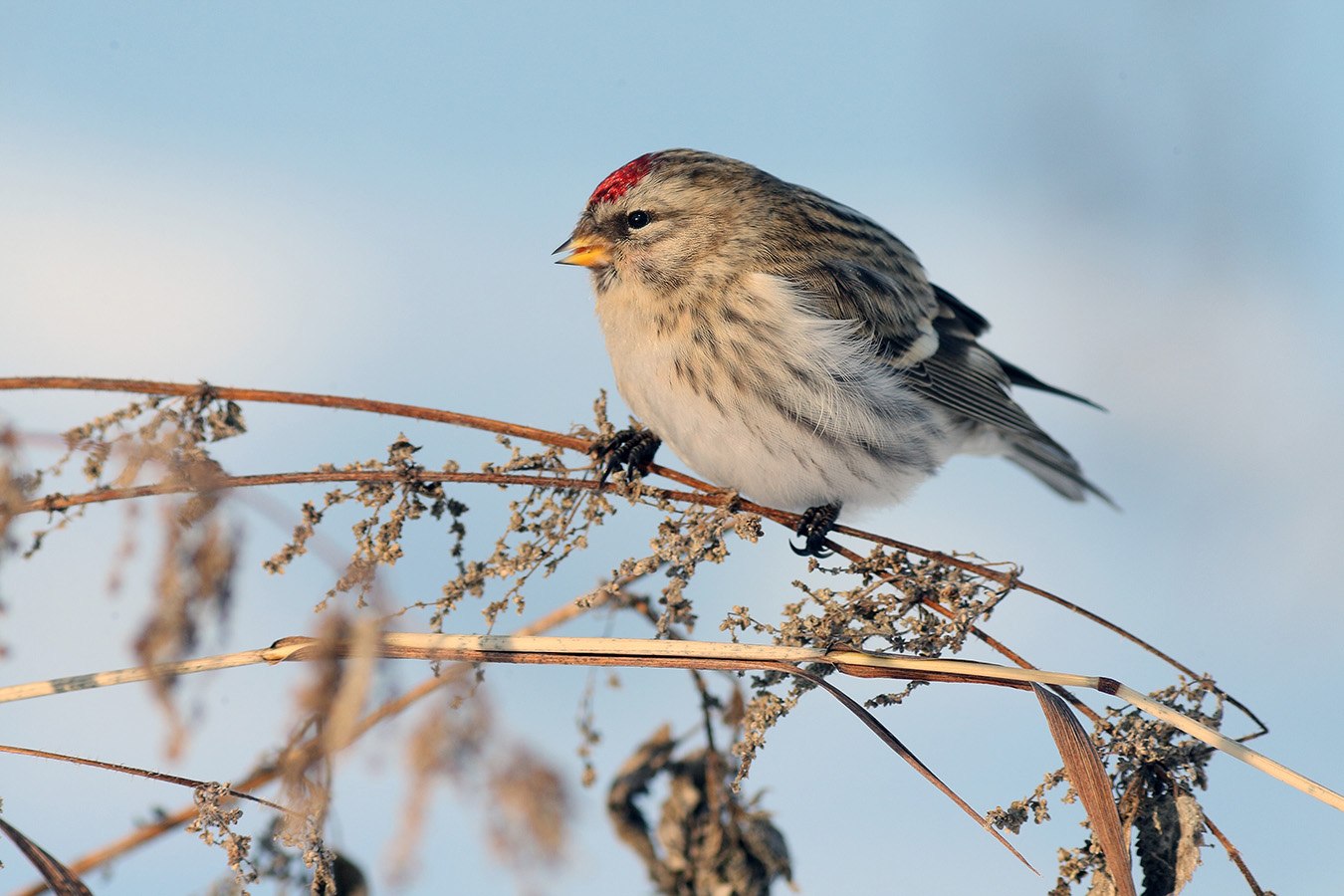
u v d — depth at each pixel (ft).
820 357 24.62
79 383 14.33
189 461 12.84
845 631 15.48
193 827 13.37
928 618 15.49
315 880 13.07
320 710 12.00
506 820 12.68
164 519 12.35
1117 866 13.16
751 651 15.08
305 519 14.88
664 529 16.46
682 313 24.76
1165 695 15.26
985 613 15.70
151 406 14.47
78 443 13.46
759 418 24.54
